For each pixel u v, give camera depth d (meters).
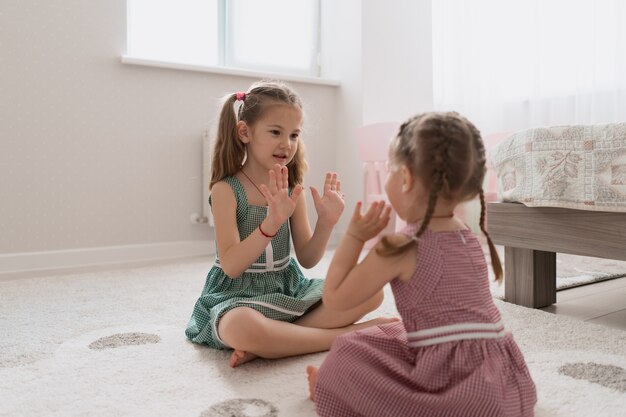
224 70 2.60
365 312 1.13
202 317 1.12
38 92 2.22
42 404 0.85
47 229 2.26
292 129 1.12
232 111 1.16
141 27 2.59
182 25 2.68
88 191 2.34
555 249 1.36
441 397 0.70
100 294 1.66
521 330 1.23
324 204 1.13
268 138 1.10
